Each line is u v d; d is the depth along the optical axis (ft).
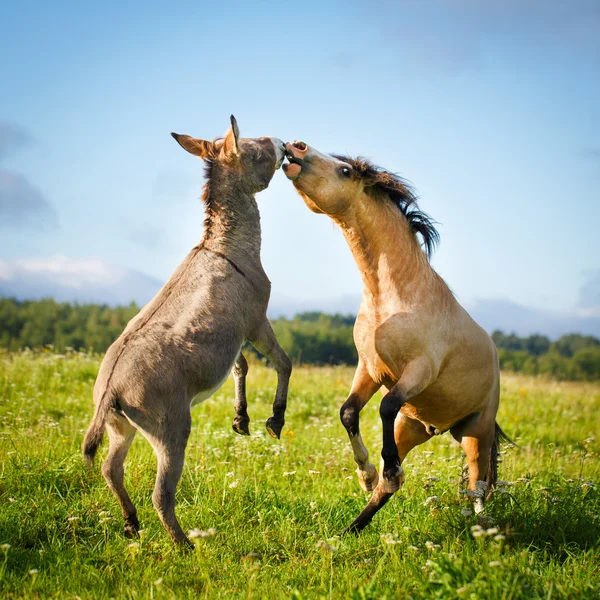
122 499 20.75
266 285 23.17
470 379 23.04
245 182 22.94
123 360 19.92
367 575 18.10
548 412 49.37
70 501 23.34
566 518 21.80
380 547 20.22
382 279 21.93
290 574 18.37
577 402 54.65
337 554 19.75
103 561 19.15
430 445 36.65
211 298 21.35
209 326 20.90
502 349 311.68
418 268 22.06
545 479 27.68
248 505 23.49
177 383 19.90
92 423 19.75
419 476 28.17
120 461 20.85
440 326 21.93
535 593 15.88
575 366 284.82
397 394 20.68
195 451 29.71
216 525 21.71
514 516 21.72
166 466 19.69
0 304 257.75
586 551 20.12
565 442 41.04
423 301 21.79
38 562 18.74
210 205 22.80
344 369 69.77
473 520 20.89
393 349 21.49
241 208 22.85
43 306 258.57
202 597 16.70
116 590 17.28
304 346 244.83
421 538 20.83
